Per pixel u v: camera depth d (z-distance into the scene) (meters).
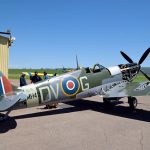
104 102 11.80
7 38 15.70
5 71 15.72
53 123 8.77
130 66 12.91
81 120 9.24
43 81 9.69
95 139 6.84
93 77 11.21
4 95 8.45
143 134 7.32
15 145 6.37
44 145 6.36
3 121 8.95
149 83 11.37
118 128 8.04
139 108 11.83
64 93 10.16
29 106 9.30
